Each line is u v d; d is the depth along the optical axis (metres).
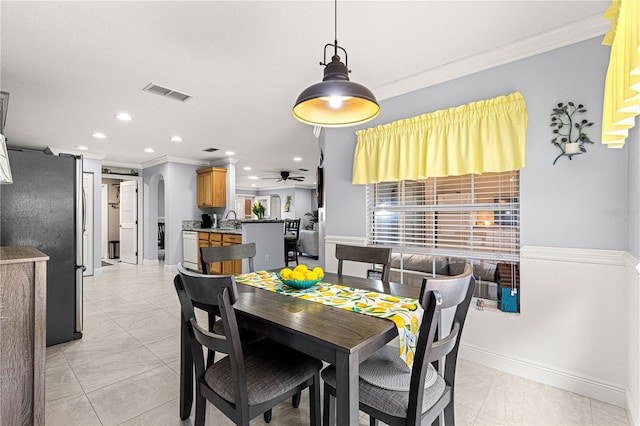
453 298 1.16
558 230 2.07
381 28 1.95
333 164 3.32
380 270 3.02
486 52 2.25
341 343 1.08
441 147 2.50
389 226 2.99
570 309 2.03
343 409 1.07
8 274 1.61
